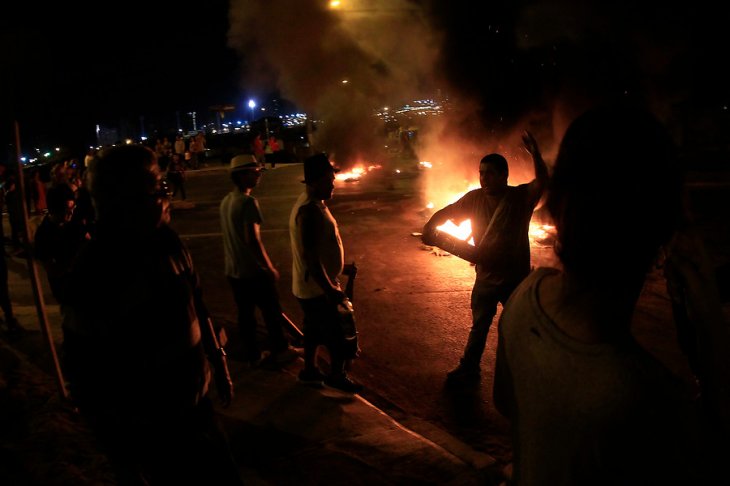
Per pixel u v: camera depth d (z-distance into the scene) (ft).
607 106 3.35
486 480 10.50
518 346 3.56
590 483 3.09
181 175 54.54
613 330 3.14
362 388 14.79
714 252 26.40
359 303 21.93
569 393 3.11
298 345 17.44
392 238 33.04
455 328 19.03
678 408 2.96
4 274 18.21
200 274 27.17
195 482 7.23
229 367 15.89
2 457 11.02
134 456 7.02
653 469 2.92
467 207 14.05
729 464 3.14
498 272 13.58
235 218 14.89
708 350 4.06
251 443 11.81
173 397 6.93
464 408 13.93
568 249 3.26
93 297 6.45
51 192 13.43
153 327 6.70
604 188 3.09
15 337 18.24
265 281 15.40
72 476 10.35
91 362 6.61
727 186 46.06
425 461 11.08
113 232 6.56
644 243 3.12
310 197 13.11
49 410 12.97
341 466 10.90
